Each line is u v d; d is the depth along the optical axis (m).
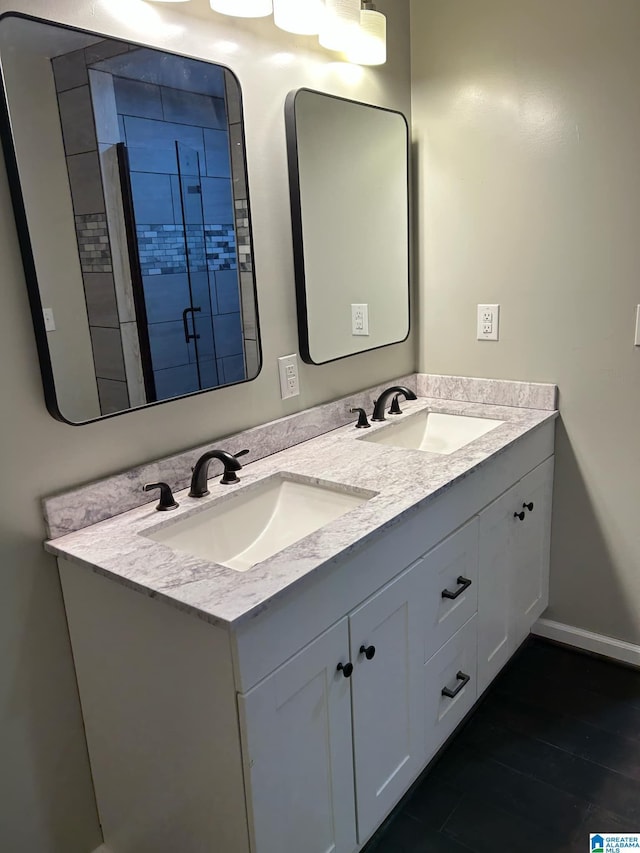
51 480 1.38
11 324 1.28
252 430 1.79
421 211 2.32
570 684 2.16
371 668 1.45
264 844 1.22
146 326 1.50
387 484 1.58
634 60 1.84
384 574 1.44
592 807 1.69
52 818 1.50
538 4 1.95
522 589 2.15
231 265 1.68
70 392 1.36
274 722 1.20
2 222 1.24
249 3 1.52
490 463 1.80
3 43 1.19
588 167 1.97
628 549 2.17
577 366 2.12
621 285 1.99
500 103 2.08
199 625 1.14
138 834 1.47
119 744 1.43
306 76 1.83
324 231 1.93
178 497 1.56
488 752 1.89
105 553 1.31
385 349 2.30
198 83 1.53
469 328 2.30
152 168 1.46
